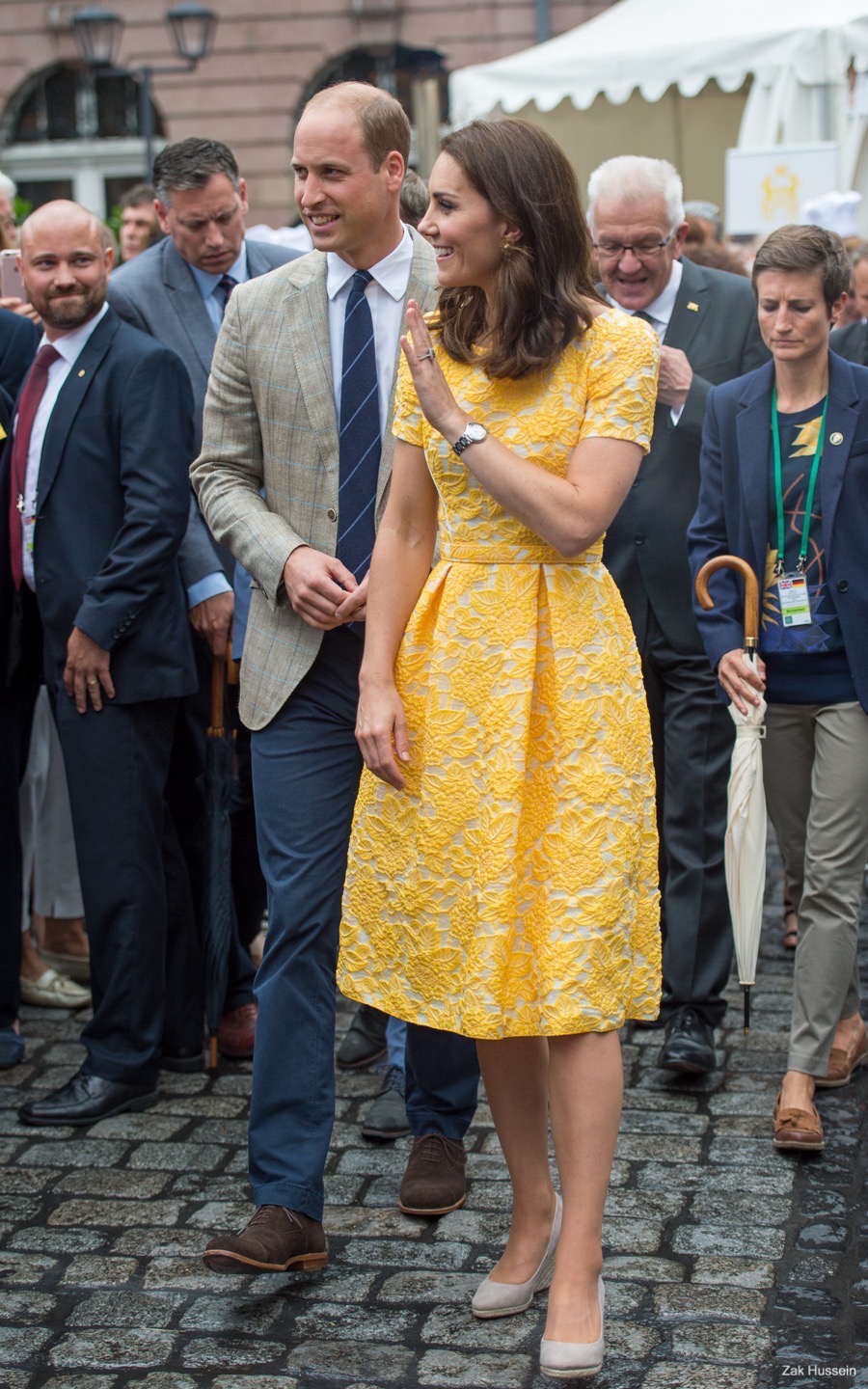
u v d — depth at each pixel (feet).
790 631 15.02
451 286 10.87
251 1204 13.88
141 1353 11.48
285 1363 11.33
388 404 12.96
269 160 79.30
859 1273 12.30
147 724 16.12
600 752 10.85
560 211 10.59
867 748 14.83
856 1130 14.92
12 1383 11.14
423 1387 10.99
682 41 35.09
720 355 17.70
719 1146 14.67
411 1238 13.14
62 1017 18.83
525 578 10.90
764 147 33.73
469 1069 13.65
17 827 17.42
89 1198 14.02
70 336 16.33
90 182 81.87
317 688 12.89
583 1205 10.83
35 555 16.24
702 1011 16.51
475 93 37.93
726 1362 11.12
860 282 24.17
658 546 17.02
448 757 11.01
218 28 78.54
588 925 10.66
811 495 14.87
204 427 13.56
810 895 14.93
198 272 17.67
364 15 77.36
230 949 17.44
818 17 33.65
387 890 11.42
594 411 10.72
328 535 12.98
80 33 57.88
